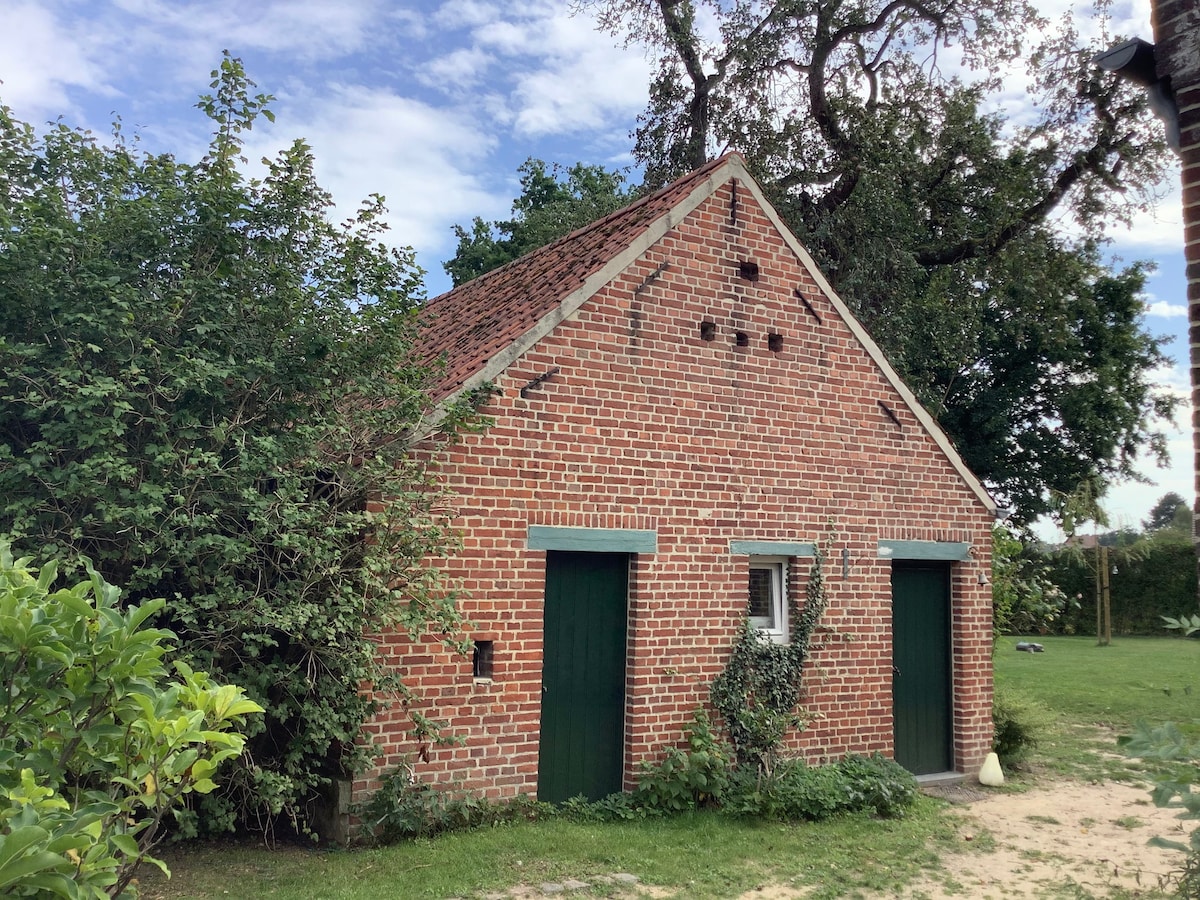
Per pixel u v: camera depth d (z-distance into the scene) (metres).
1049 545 29.64
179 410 6.38
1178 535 31.28
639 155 21.61
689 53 20.72
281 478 6.54
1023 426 31.58
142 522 5.86
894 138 19.86
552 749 8.32
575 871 6.70
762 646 9.22
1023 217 20.22
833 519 10.04
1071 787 10.30
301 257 7.20
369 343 7.31
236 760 6.54
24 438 6.41
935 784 10.38
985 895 6.72
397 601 7.04
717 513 9.23
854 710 9.99
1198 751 4.03
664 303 9.05
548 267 10.27
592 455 8.50
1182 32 4.90
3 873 2.23
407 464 7.12
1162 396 32.03
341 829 7.07
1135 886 6.92
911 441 10.76
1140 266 29.36
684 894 6.40
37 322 6.26
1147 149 18.77
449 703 7.60
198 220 6.70
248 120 6.92
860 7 19.41
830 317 10.25
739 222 9.65
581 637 8.57
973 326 21.41
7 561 3.15
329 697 6.74
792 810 8.38
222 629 6.15
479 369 7.92
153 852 6.85
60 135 6.61
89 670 2.96
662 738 8.70
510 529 8.00
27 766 2.93
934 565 11.11
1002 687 14.05
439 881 6.32
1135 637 29.62
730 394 9.41
